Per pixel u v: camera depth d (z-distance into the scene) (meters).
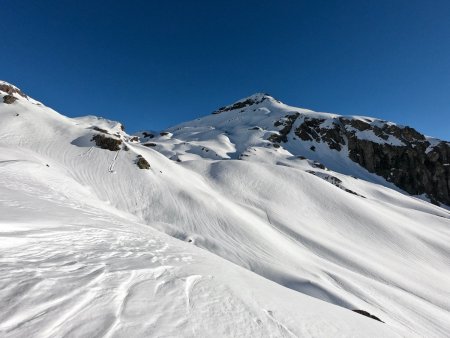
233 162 56.12
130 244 8.12
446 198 109.06
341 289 19.64
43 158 32.03
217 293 5.88
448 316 19.59
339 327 6.59
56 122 44.22
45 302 3.66
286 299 7.41
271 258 22.53
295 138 131.50
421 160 115.06
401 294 21.61
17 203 8.75
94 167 33.59
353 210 43.59
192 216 27.94
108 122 103.19
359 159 120.25
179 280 5.88
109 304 4.09
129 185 31.55
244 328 4.88
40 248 5.45
